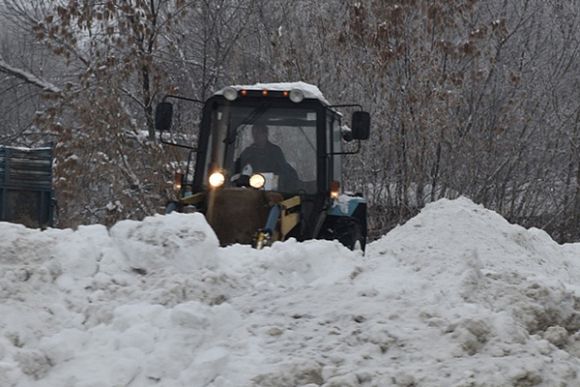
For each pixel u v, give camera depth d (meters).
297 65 66.75
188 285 21.56
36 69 79.12
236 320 19.95
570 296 24.06
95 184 61.53
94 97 59.09
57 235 24.20
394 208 65.06
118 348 18.23
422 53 63.91
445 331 19.42
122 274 22.56
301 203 33.38
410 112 63.50
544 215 70.25
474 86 67.62
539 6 74.62
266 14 74.56
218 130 34.25
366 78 64.19
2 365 16.89
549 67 73.56
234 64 72.81
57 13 62.69
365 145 65.00
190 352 18.14
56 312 20.08
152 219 24.06
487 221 33.69
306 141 33.91
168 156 60.25
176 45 68.06
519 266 30.80
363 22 64.06
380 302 21.36
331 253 25.34
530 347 19.20
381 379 17.06
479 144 66.31
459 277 25.52
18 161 54.75
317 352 18.42
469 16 66.00
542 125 70.81
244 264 24.14
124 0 61.75
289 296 21.78
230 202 31.17
